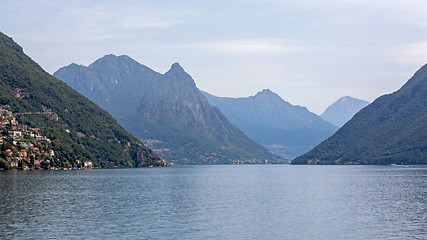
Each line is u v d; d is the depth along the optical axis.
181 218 133.25
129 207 154.38
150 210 148.25
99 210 146.12
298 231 116.00
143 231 115.12
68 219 128.75
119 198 179.75
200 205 161.88
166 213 142.12
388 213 142.38
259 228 119.38
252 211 147.62
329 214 141.25
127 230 116.00
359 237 109.75
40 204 154.62
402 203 165.88
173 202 170.00
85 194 190.12
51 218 129.50
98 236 109.06
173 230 116.50
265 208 154.75
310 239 107.88
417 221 128.50
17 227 116.75
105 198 178.50
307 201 174.38
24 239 104.94
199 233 113.31
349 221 129.00
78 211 142.88
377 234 112.62
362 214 140.75
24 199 166.12
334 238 108.81
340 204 164.75
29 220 125.81
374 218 133.62
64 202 162.12
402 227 120.38
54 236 108.25
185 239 107.19
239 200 177.88
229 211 147.38
